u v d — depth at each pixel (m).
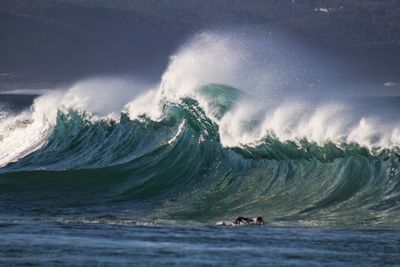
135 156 147.62
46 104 178.00
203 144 139.50
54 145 167.88
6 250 83.75
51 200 125.94
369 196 117.25
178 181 136.50
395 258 82.62
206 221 106.94
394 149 120.25
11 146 176.12
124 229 97.06
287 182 126.81
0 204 122.75
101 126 161.75
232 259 81.44
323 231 97.50
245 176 131.62
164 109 148.75
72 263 78.81
